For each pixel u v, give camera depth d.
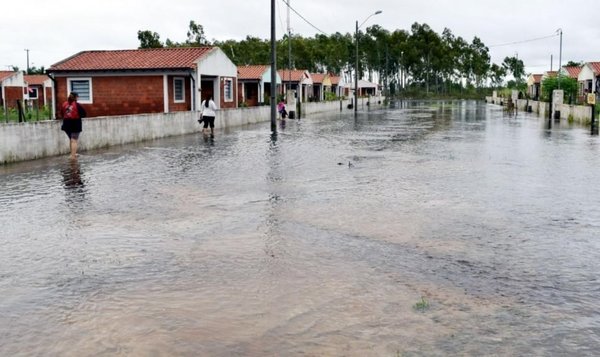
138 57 33.41
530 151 19.73
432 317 5.41
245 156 18.33
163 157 18.05
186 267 6.95
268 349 4.79
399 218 9.52
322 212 9.98
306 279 6.48
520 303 5.78
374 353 4.70
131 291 6.15
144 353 4.73
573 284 6.34
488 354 4.68
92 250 7.71
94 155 18.61
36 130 17.56
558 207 10.38
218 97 36.47
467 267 6.92
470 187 12.48
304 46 95.69
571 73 66.38
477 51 155.12
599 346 4.83
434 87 153.75
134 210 10.19
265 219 9.47
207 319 5.40
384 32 140.12
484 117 44.91
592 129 28.92
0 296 6.04
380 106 76.75
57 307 5.73
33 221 9.38
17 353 4.76
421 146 21.72
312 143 22.98
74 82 32.66
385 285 6.28
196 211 10.09
